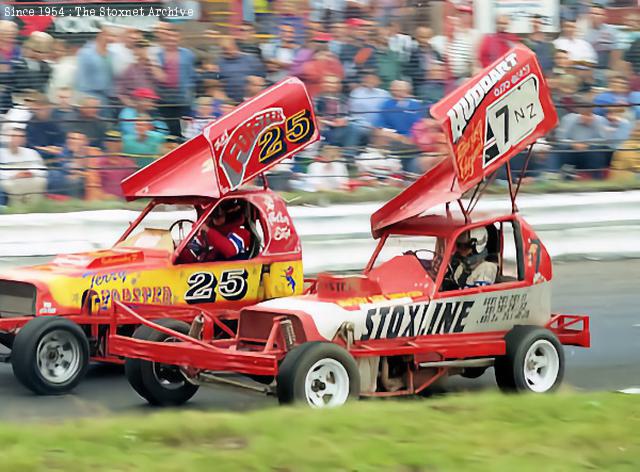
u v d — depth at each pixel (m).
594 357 29.03
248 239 28.59
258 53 39.69
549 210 40.50
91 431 17.27
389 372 23.88
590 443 17.19
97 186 38.78
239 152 27.62
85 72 38.34
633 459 16.41
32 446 16.41
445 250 24.53
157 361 23.19
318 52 40.06
